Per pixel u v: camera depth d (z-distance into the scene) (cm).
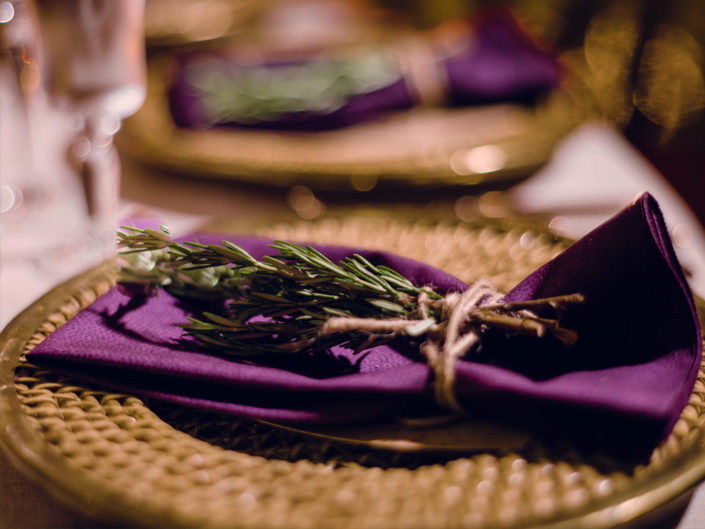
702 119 139
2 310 69
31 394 56
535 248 70
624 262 59
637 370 54
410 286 62
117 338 61
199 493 46
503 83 89
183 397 55
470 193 79
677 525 52
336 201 79
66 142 89
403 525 42
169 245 62
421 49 96
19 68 78
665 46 138
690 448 48
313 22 119
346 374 60
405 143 84
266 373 56
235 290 64
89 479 45
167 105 90
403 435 54
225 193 82
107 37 69
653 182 84
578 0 143
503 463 50
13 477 57
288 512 44
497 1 139
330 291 62
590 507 43
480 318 58
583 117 89
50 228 77
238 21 120
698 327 54
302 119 85
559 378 53
